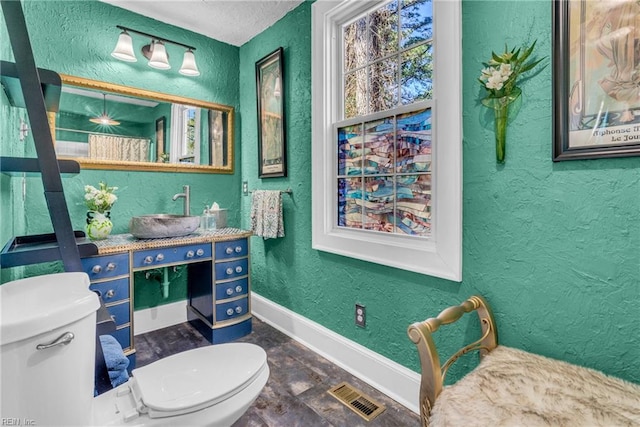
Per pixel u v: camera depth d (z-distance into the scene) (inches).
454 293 56.2
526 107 46.4
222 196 111.8
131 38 90.5
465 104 53.6
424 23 62.6
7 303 30.9
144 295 98.0
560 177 43.8
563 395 35.7
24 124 65.1
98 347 44.2
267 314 103.7
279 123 96.0
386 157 69.1
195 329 99.6
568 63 42.2
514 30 47.4
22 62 41.3
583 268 42.4
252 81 108.0
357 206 75.8
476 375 41.0
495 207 50.4
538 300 46.4
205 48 106.2
